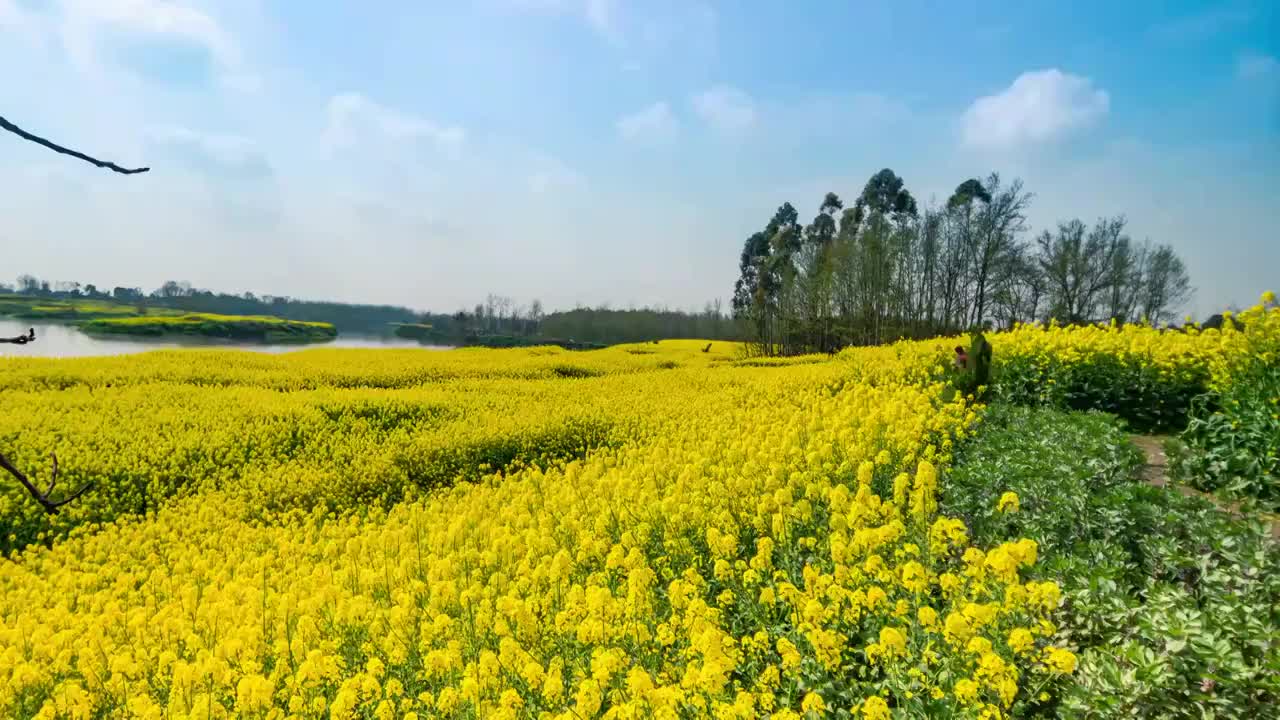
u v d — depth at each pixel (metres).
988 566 4.68
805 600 5.07
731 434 12.58
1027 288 49.62
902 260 50.03
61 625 8.36
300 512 13.70
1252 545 4.53
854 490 8.08
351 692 5.19
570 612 5.62
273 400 21.25
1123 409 12.50
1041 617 4.58
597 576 6.76
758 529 7.21
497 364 32.53
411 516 11.96
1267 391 8.18
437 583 6.88
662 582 6.75
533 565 7.64
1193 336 14.12
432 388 24.41
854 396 14.42
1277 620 3.79
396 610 6.23
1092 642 4.33
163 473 15.34
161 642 7.34
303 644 6.22
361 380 27.41
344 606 6.70
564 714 4.46
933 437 9.99
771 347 60.72
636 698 4.23
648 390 22.84
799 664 4.62
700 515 7.53
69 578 10.14
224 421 18.50
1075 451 8.09
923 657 4.41
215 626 7.31
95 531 13.42
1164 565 4.98
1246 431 7.91
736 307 77.38
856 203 63.72
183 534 12.65
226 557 11.26
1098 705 3.61
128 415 19.06
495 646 5.97
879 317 51.94
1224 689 3.49
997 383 13.38
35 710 6.63
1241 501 6.02
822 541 6.64
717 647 4.50
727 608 5.89
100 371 25.98
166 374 26.11
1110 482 7.16
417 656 6.06
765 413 14.71
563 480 11.91
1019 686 4.14
